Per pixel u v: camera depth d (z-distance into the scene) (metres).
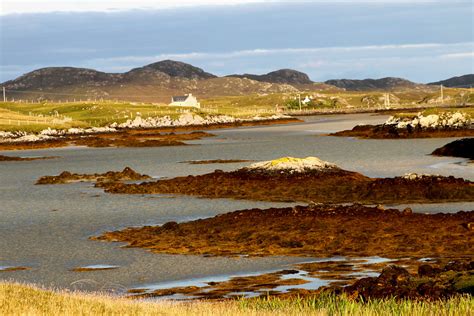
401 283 34.12
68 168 134.00
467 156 122.81
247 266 45.69
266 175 87.38
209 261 47.59
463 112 192.38
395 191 76.31
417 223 55.66
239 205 74.81
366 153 141.25
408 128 190.62
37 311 25.36
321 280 40.78
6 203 82.69
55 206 78.31
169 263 47.31
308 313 26.92
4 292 29.08
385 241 51.34
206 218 63.81
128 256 50.06
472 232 52.62
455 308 26.47
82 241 56.41
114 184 94.75
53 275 44.78
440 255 46.94
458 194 74.19
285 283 40.25
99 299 29.28
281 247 51.38
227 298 36.75
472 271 34.72
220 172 91.75
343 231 54.38
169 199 80.69
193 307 27.97
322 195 79.00
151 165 131.88
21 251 53.09
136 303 28.52
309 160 90.38
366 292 32.91
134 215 69.75
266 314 26.56
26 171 131.00
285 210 60.94
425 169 104.75
